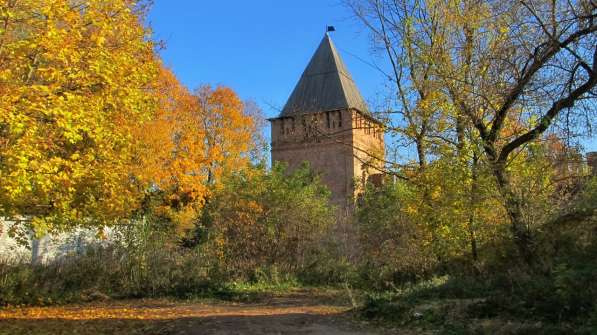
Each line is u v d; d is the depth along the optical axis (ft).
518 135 41.86
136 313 40.47
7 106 27.76
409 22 46.85
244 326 32.83
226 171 91.40
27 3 30.60
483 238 42.60
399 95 48.44
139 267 54.90
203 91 126.11
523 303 28.04
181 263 58.44
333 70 139.23
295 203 66.49
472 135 42.09
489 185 39.86
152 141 82.89
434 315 30.58
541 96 37.22
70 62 31.91
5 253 54.34
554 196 41.27
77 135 29.48
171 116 102.12
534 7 36.78
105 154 34.81
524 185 39.63
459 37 44.04
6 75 29.37
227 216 65.72
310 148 126.31
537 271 33.04
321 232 66.44
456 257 45.01
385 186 60.54
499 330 25.32
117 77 34.30
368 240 62.03
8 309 42.09
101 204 36.96
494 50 39.99
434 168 43.39
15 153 27.55
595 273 26.45
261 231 64.85
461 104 42.11
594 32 34.47
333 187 122.83
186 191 93.71
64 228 38.47
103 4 34.27
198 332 30.83
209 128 124.26
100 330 32.01
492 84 39.88
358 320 34.40
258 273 61.05
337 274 62.03
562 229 37.42
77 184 34.88
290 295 53.62
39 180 28.22
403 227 54.49
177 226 82.12
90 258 54.49
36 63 33.65
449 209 41.55
